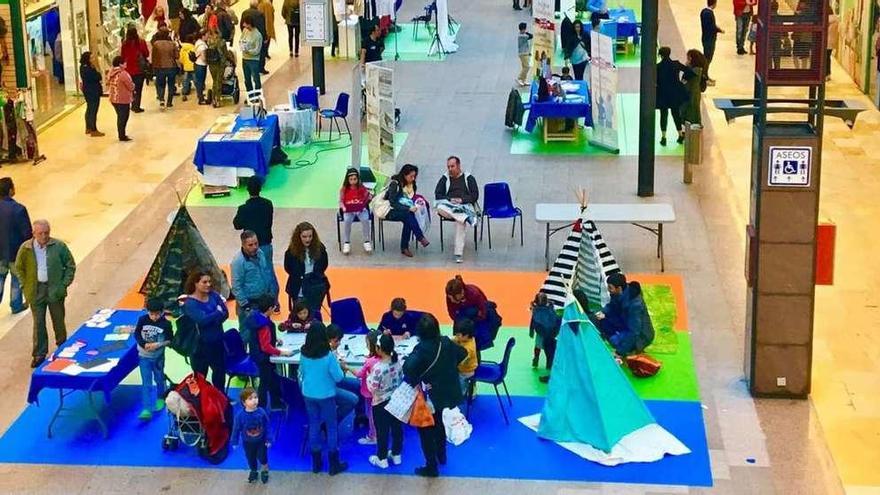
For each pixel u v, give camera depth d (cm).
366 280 1675
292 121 2275
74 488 1195
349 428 1292
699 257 1742
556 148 2273
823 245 1302
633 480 1194
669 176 2094
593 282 1495
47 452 1262
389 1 3138
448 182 1811
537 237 1828
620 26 3058
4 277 1579
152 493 1184
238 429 1176
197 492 1184
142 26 2956
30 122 2209
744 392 1359
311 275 1479
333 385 1191
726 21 3431
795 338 1327
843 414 1312
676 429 1284
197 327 1295
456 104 2605
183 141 2359
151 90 2789
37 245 1420
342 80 2805
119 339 1330
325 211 1958
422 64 2998
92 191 2067
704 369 1413
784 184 1288
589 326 1263
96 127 2416
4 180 1562
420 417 1164
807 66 1264
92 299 1633
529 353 1458
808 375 1337
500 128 2411
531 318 1436
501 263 1731
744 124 2398
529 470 1214
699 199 1978
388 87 1997
